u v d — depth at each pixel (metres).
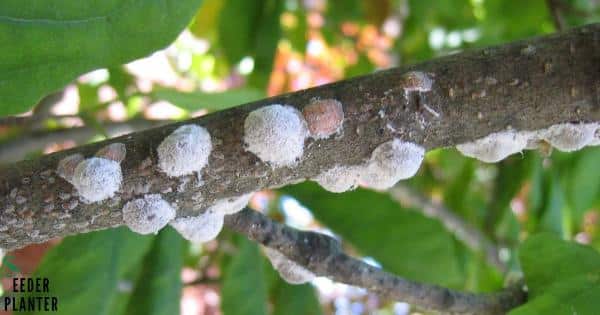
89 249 0.21
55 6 0.14
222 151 0.14
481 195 0.41
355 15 0.44
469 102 0.14
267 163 0.14
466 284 0.32
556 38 0.14
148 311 0.22
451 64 0.14
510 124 0.15
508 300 0.20
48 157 0.14
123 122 0.27
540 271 0.19
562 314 0.17
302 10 0.43
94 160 0.14
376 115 0.14
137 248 0.22
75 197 0.14
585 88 0.14
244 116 0.14
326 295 0.58
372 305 0.58
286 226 0.18
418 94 0.14
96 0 0.14
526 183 0.35
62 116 0.21
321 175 0.15
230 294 0.23
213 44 0.40
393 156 0.14
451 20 0.43
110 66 0.14
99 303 0.21
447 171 0.40
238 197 0.15
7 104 0.14
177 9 0.15
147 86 0.39
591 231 0.46
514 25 0.36
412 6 0.41
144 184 0.14
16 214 0.14
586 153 0.33
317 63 0.52
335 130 0.14
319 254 0.18
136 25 0.15
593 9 0.33
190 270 0.37
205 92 0.23
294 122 0.14
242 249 0.24
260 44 0.33
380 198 0.24
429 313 0.24
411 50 0.45
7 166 0.14
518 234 0.34
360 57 0.48
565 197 0.34
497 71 0.14
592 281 0.18
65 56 0.14
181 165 0.14
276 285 0.25
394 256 0.24
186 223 0.15
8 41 0.14
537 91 0.14
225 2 0.33
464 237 0.33
